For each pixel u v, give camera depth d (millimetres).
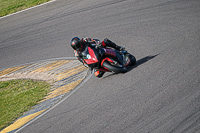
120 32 40719
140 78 25094
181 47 28516
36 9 67250
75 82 32531
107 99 23859
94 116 21953
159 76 24000
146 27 38688
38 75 39656
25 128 25438
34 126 25016
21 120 27734
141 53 31547
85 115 22766
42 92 33438
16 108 31125
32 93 34219
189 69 23141
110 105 22578
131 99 22062
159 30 36000
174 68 24406
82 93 28016
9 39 56562
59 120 23969
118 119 20078
